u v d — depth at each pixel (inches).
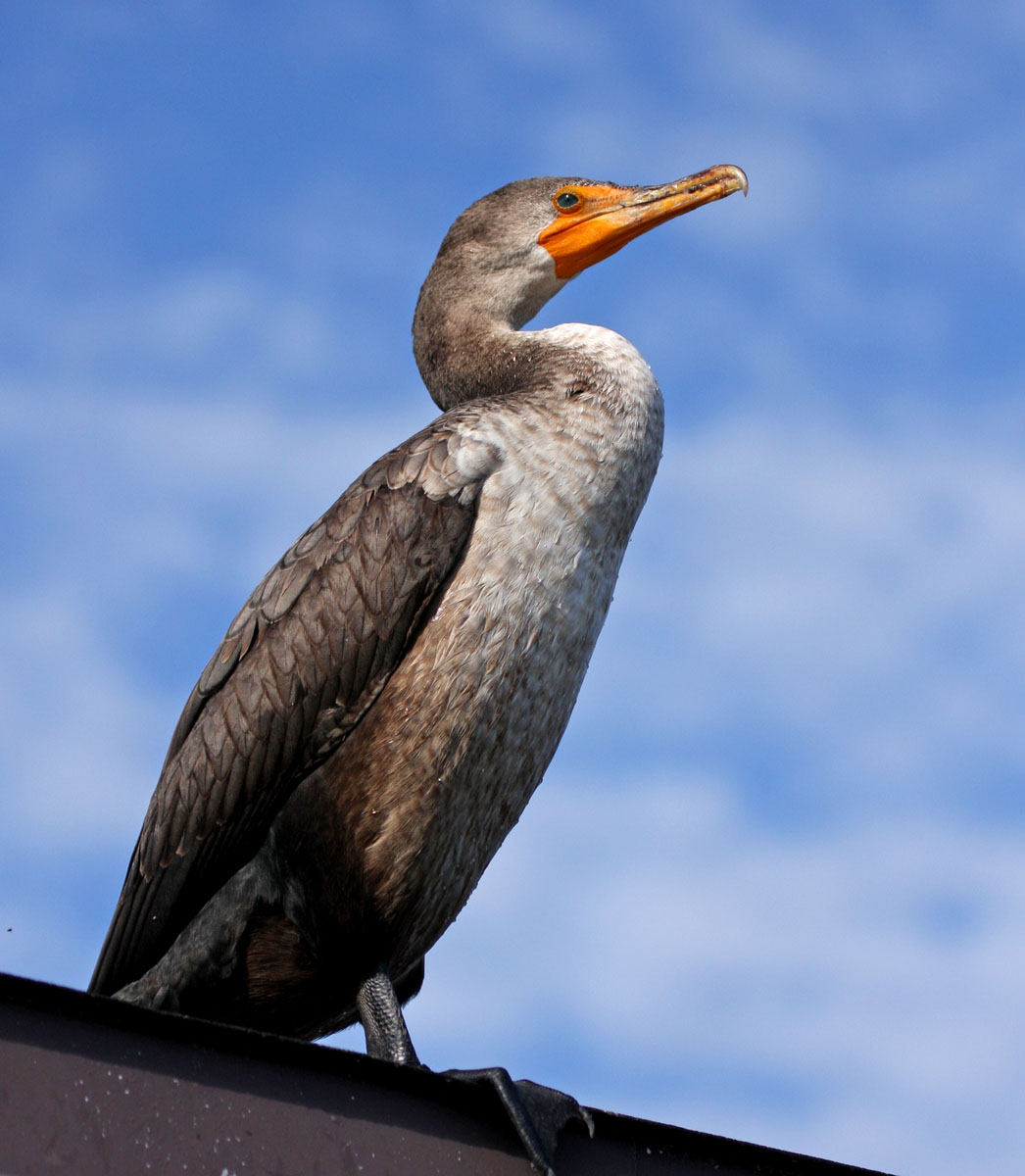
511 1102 310.7
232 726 429.4
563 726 442.0
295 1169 268.8
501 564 425.1
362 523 434.9
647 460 464.1
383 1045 404.2
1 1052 247.9
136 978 442.9
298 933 428.8
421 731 418.0
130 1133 254.2
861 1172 315.3
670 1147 317.4
